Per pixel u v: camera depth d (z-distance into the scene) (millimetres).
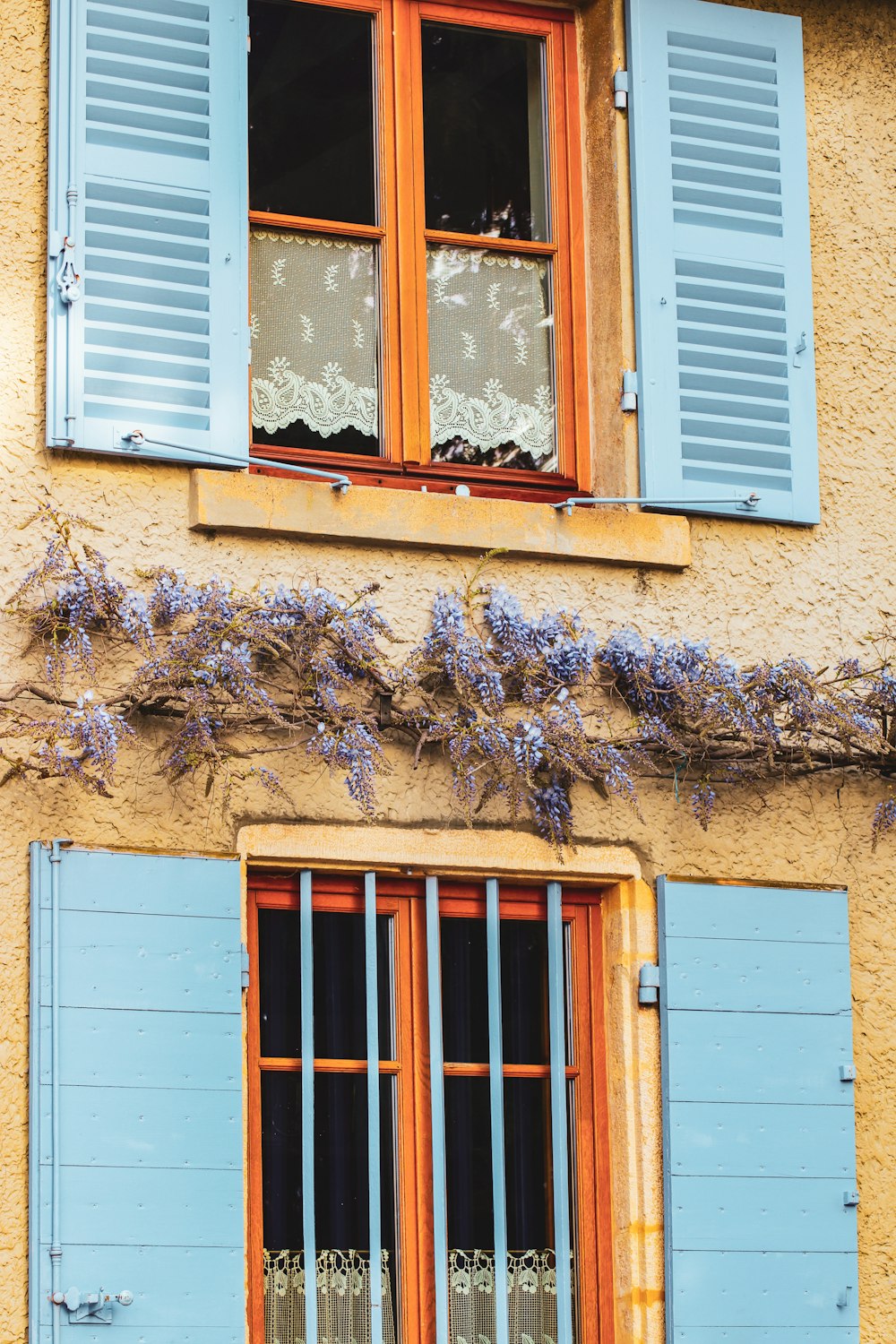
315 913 6242
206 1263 5684
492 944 6312
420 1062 6246
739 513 6836
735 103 7141
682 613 6727
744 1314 6223
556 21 7195
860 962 6691
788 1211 6332
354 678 6242
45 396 6125
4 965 5727
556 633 6473
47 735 5750
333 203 6848
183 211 6375
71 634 5910
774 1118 6383
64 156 6246
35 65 6320
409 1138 6195
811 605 6891
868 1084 6598
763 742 6574
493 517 6496
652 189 6977
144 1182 5672
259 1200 5992
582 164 7145
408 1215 6148
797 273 7102
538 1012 6430
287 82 6887
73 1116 5648
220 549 6230
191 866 5895
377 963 6270
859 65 7359
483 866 6309
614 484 6867
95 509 6121
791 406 6988
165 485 6215
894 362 7184
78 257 6199
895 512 7062
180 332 6301
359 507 6348
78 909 5766
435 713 6289
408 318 6840
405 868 6254
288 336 6730
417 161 6957
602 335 6992
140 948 5801
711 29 7164
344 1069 6168
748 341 6996
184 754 5855
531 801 6383
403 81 6977
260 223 6750
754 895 6508
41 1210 5566
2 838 5809
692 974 6395
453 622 6348
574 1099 6402
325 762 6078
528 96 7160
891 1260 6477
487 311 6984
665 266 6941
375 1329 5957
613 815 6500
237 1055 5836
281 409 6676
